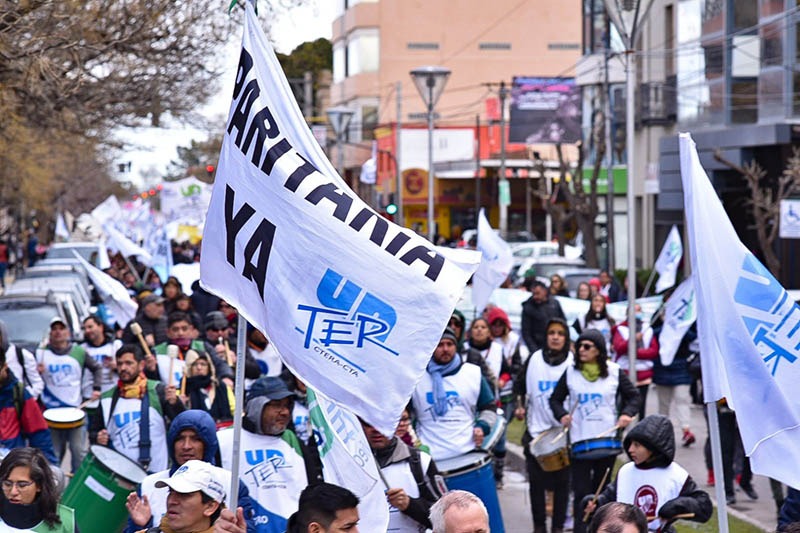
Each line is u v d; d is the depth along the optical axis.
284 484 9.18
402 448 9.72
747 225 40.47
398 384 6.65
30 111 22.05
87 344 16.89
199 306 23.52
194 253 49.31
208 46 19.98
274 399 9.12
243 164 7.16
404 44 86.69
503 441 16.97
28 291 27.06
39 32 16.36
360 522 8.97
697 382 20.09
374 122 87.00
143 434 12.15
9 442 12.92
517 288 33.41
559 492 13.70
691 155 8.08
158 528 7.60
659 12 48.41
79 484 10.24
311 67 96.06
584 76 54.84
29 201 65.31
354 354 6.71
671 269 24.38
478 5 86.38
